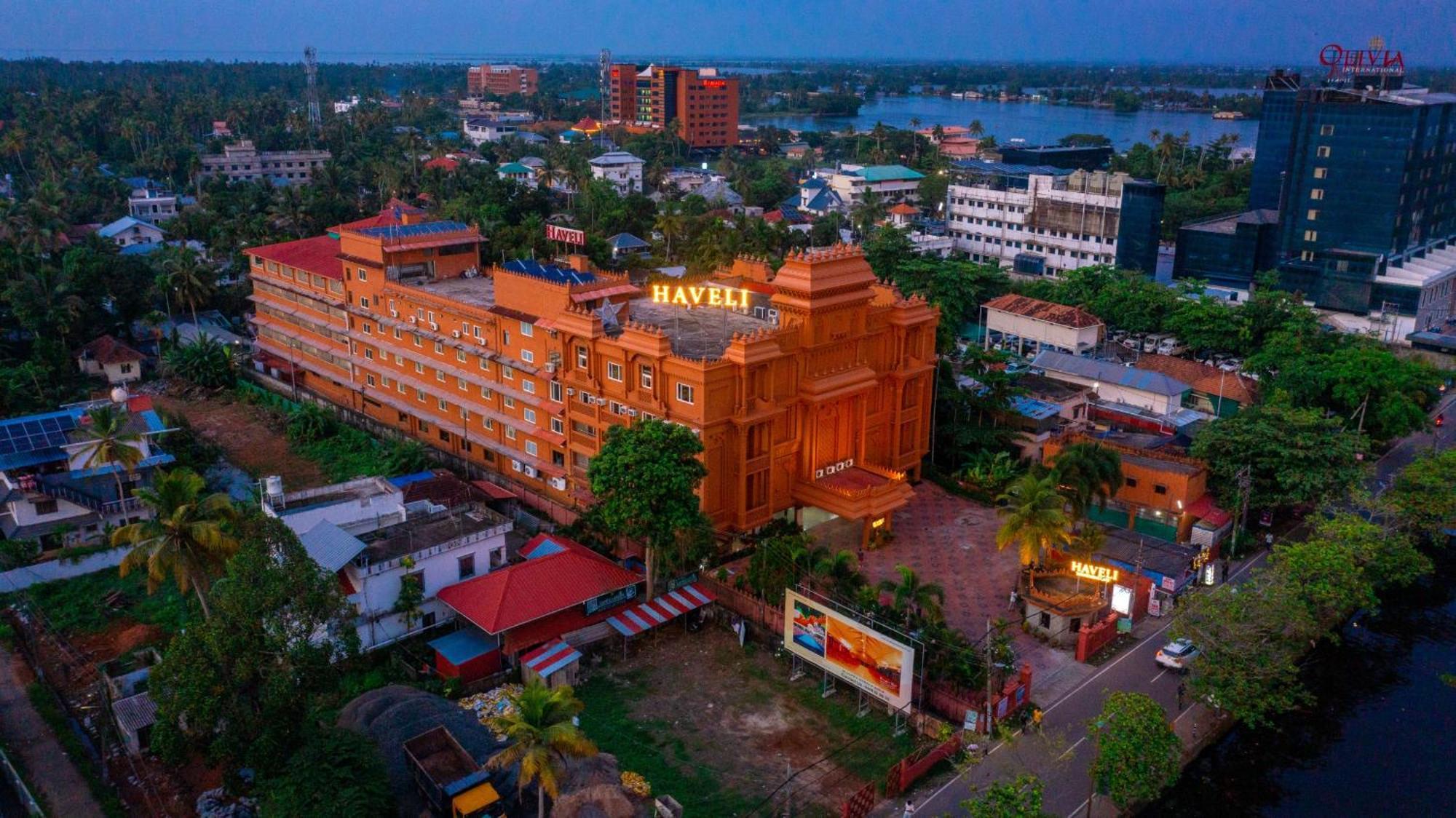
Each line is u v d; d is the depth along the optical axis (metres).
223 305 159.75
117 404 97.94
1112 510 91.94
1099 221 191.75
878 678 63.50
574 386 91.19
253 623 50.53
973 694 63.59
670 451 71.81
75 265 139.75
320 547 68.62
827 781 58.78
